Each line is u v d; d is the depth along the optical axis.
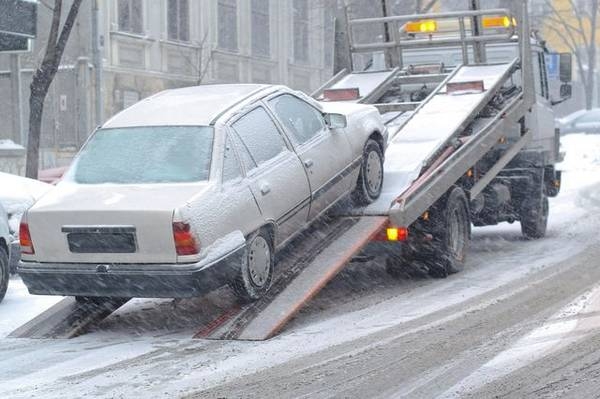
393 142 16.69
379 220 14.81
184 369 10.76
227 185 12.66
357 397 9.41
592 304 13.36
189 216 11.95
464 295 14.51
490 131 17.16
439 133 16.53
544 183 21.41
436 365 10.47
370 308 13.86
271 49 51.66
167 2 42.72
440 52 20.75
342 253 13.97
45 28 39.00
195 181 12.55
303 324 12.95
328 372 10.36
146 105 14.27
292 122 14.38
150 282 12.09
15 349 12.17
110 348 12.09
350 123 15.34
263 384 9.98
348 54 20.28
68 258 12.45
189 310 14.55
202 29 44.88
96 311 13.59
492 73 18.42
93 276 12.31
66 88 39.06
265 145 13.62
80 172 13.20
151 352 11.74
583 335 11.56
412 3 44.16
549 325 12.16
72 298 13.94
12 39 26.94
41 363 11.34
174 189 12.42
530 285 15.02
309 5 55.03
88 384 10.23
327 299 14.74
